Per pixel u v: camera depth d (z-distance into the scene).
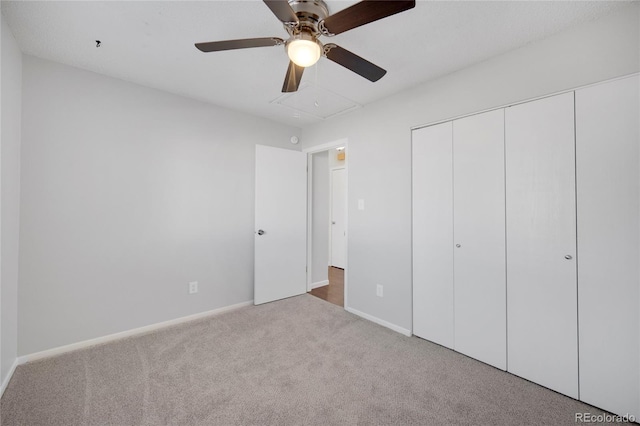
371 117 2.98
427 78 2.43
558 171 1.81
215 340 2.47
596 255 1.67
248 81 2.51
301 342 2.45
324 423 1.54
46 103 2.14
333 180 5.64
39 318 2.13
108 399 1.70
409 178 2.62
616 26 1.61
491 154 2.11
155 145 2.67
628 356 1.58
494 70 2.09
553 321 1.83
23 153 2.06
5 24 1.70
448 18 1.66
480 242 2.17
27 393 1.74
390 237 2.78
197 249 2.95
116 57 2.12
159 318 2.71
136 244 2.57
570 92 1.76
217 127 3.09
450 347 2.35
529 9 1.59
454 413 1.62
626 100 1.58
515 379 1.95
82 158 2.30
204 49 1.57
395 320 2.73
